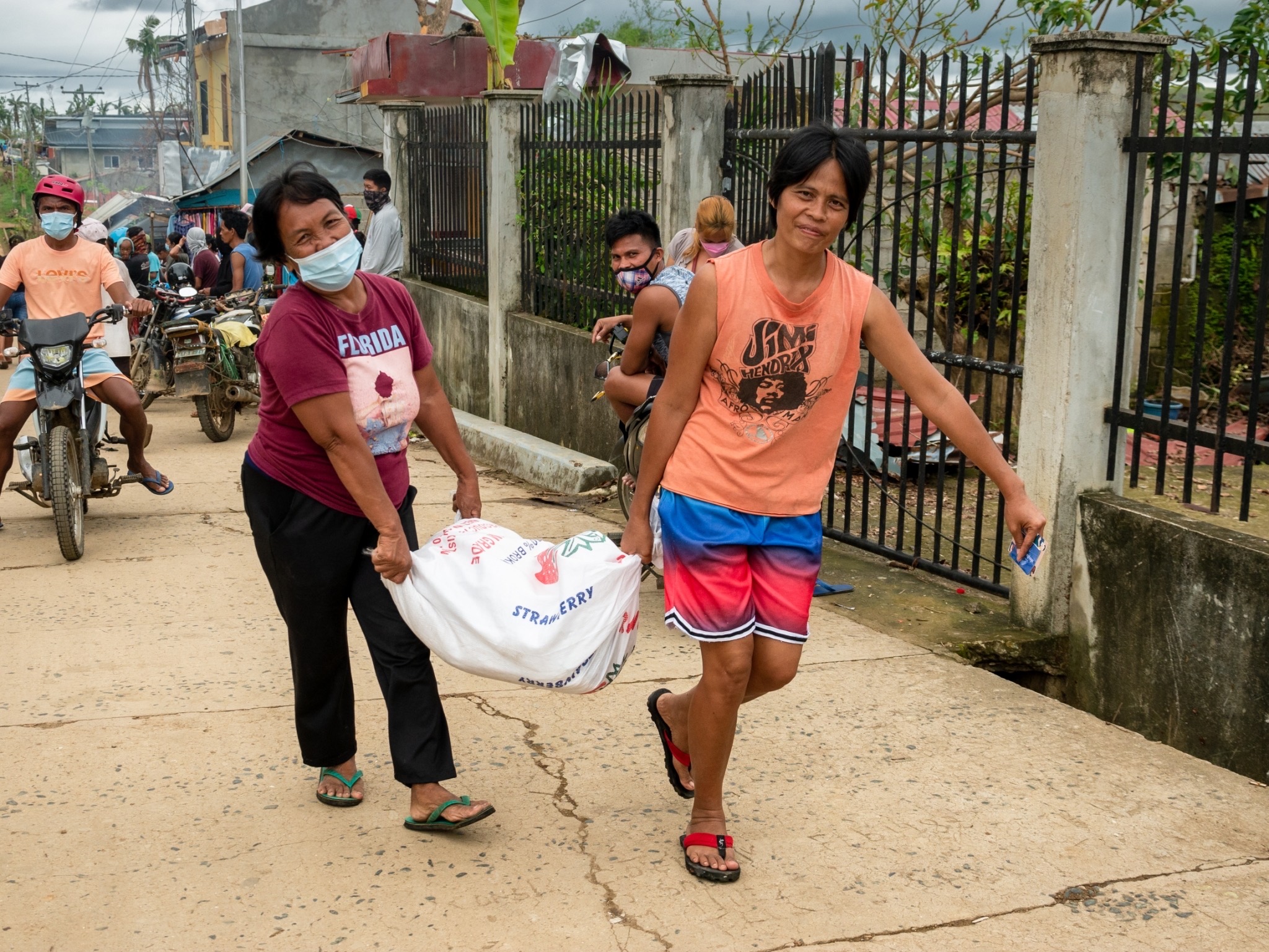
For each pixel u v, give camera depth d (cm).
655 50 1198
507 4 934
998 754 371
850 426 591
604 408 770
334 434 286
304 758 330
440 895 288
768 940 270
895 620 488
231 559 591
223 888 291
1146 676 415
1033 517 277
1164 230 998
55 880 294
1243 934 275
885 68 547
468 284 1048
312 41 2809
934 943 270
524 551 296
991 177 802
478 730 385
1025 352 452
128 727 386
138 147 5738
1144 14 813
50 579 555
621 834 318
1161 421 423
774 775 354
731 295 267
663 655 456
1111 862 306
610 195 789
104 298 648
